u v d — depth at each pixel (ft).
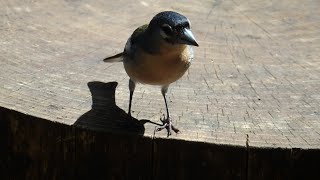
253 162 11.86
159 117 12.98
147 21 18.92
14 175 13.32
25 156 13.03
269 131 12.41
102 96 13.83
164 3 20.58
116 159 12.42
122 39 17.48
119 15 19.35
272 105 13.66
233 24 18.94
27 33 17.19
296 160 11.78
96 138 12.35
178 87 14.53
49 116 12.64
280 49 17.11
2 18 18.02
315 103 13.75
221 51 16.89
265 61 16.26
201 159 12.01
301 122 12.83
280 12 19.95
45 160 12.88
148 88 14.42
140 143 12.17
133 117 12.90
